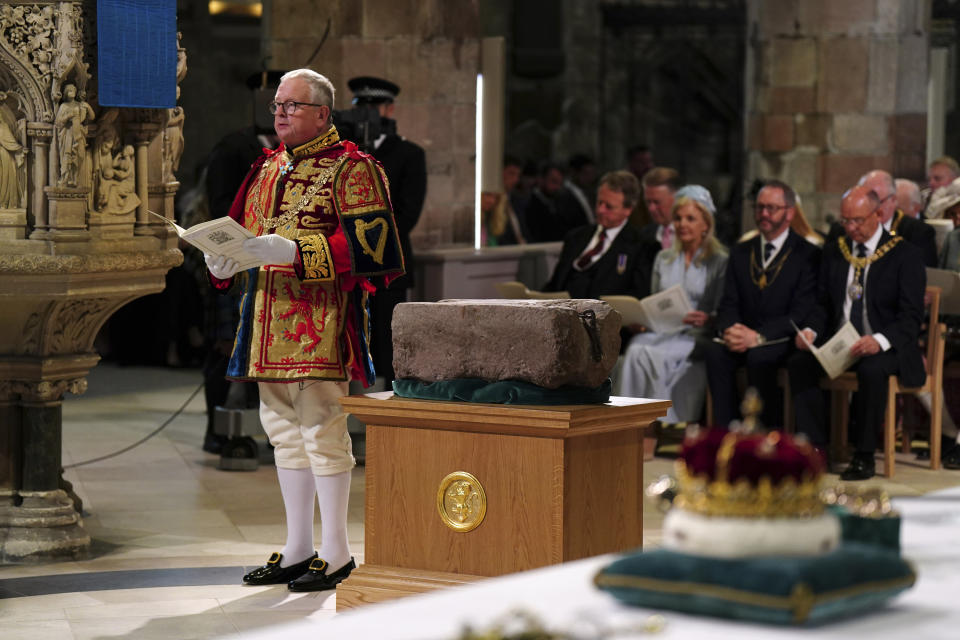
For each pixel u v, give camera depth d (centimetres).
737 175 3406
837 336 1157
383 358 1211
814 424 1195
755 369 1208
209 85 2806
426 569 670
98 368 1923
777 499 286
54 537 857
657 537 931
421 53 1459
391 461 676
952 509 388
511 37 3275
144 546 902
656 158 3400
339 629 272
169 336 1920
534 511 638
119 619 718
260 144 1185
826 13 1947
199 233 705
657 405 675
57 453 877
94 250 817
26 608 739
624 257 1323
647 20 3334
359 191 759
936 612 286
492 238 1816
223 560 862
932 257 1279
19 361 855
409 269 1226
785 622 271
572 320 641
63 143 796
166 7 834
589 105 3356
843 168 1962
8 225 808
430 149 1480
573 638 267
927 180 1980
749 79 2016
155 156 866
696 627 272
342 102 1427
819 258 1235
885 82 1939
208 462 1230
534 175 2384
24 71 795
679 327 1267
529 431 633
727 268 1257
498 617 276
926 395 1228
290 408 795
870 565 286
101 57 804
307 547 803
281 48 1434
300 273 734
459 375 662
